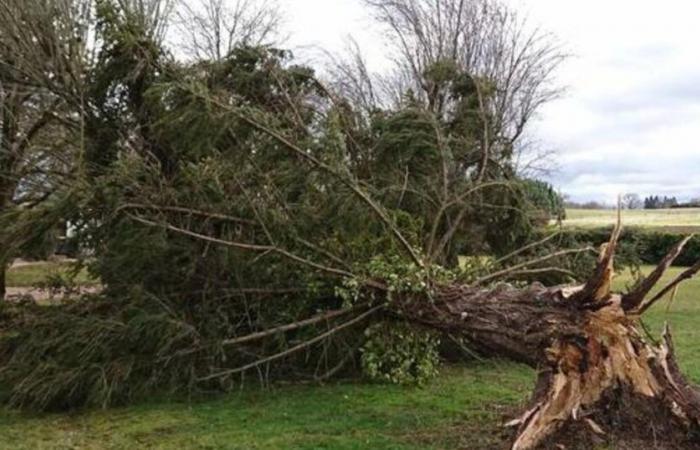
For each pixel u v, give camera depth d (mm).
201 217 7605
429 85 10641
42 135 10094
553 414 5438
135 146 8664
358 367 8141
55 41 9648
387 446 5707
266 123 7465
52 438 6152
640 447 5316
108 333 7055
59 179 9289
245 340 7461
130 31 8539
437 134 8805
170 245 7395
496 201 9531
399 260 7129
